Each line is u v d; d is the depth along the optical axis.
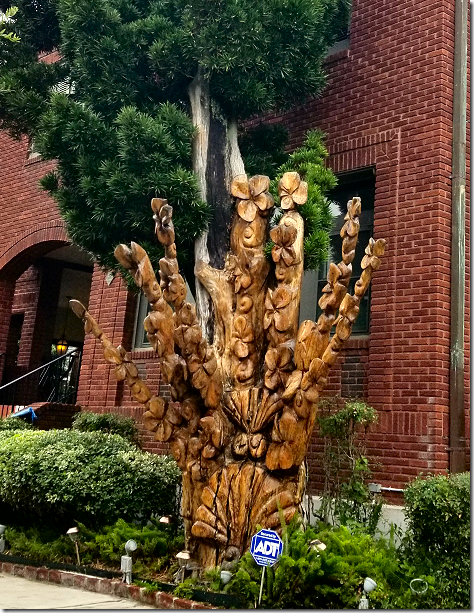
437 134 8.06
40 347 15.00
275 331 6.27
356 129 8.91
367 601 5.54
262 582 5.50
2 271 13.97
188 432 6.31
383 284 8.15
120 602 5.91
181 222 6.90
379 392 7.92
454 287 7.75
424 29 8.45
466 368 7.70
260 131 8.73
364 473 7.50
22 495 7.46
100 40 7.32
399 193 8.26
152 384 10.64
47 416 11.41
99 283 11.98
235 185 6.76
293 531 5.95
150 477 7.45
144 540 6.72
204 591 5.78
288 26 7.25
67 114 7.22
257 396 6.21
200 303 6.96
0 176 14.70
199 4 7.15
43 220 13.27
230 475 6.16
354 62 9.11
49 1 8.58
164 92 7.82
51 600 5.91
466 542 6.14
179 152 7.07
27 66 8.64
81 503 7.12
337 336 5.82
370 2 9.09
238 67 7.20
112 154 7.33
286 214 6.65
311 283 9.37
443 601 5.98
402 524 7.28
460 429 7.48
